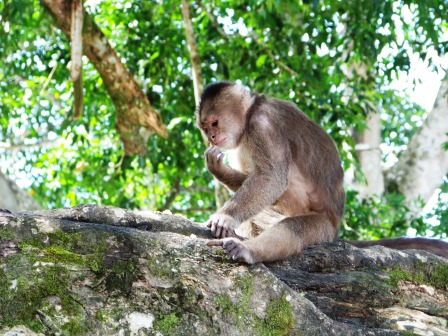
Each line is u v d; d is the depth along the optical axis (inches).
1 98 707.4
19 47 647.8
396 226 618.5
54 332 187.8
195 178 717.3
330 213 307.1
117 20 642.2
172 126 590.9
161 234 217.5
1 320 185.8
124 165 633.6
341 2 569.6
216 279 208.8
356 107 591.5
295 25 593.6
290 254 255.4
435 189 764.6
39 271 194.1
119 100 525.7
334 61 616.1
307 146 305.9
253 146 294.0
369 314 235.5
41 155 808.3
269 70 620.4
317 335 210.8
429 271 259.3
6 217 201.5
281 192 290.5
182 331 199.0
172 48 627.8
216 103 306.5
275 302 210.4
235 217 273.9
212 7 633.0
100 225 209.5
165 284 204.2
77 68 461.4
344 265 255.4
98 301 196.1
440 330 232.5
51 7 477.4
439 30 609.6
